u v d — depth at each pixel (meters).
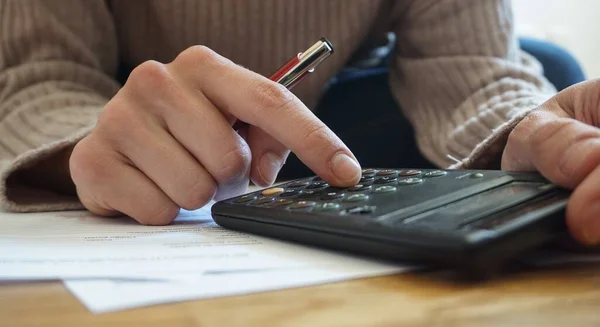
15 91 0.59
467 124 0.60
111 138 0.42
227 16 0.75
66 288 0.24
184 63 0.42
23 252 0.30
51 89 0.59
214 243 0.32
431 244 0.24
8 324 0.20
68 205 0.49
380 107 0.90
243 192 0.42
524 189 0.30
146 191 0.40
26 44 0.62
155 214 0.40
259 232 0.34
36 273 0.25
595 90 0.33
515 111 0.55
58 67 0.61
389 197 0.32
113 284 0.24
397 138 0.87
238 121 0.42
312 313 0.21
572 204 0.26
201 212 0.46
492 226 0.24
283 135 0.38
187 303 0.22
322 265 0.27
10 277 0.25
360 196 0.33
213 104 0.41
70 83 0.61
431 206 0.29
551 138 0.30
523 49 0.90
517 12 1.41
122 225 0.40
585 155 0.27
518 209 0.27
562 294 0.22
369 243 0.26
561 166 0.29
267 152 0.43
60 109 0.57
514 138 0.34
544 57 0.89
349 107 0.90
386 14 0.86
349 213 0.29
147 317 0.21
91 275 0.25
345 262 0.27
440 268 0.25
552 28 1.42
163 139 0.40
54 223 0.42
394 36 0.88
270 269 0.26
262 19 0.76
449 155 0.57
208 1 0.74
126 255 0.29
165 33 0.77
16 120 0.55
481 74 0.67
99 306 0.21
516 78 0.65
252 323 0.20
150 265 0.26
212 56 0.42
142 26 0.78
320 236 0.29
